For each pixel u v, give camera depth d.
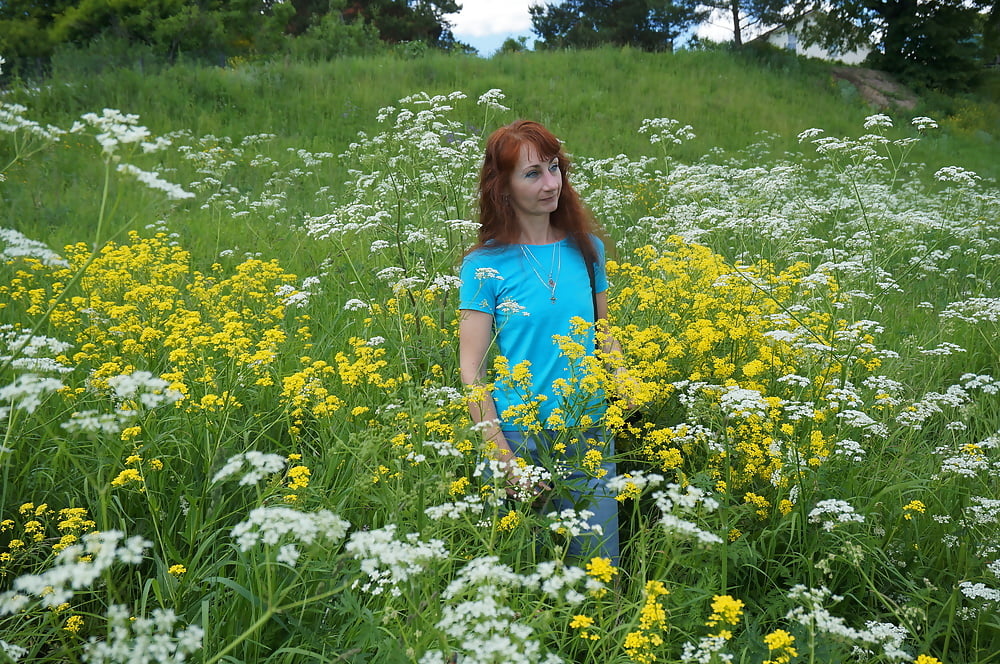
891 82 30.97
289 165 12.30
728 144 17.22
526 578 2.05
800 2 34.12
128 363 4.01
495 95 7.01
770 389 4.16
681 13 37.22
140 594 2.81
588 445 3.27
